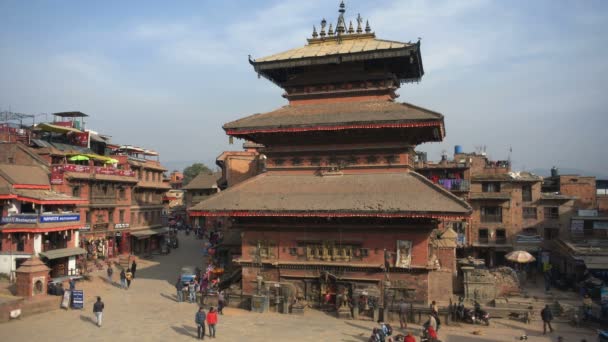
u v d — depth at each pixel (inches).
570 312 1365.7
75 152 2482.8
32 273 1315.2
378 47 1416.1
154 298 1489.9
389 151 1317.7
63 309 1326.3
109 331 1100.5
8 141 2284.7
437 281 1328.7
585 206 2479.1
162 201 3149.6
